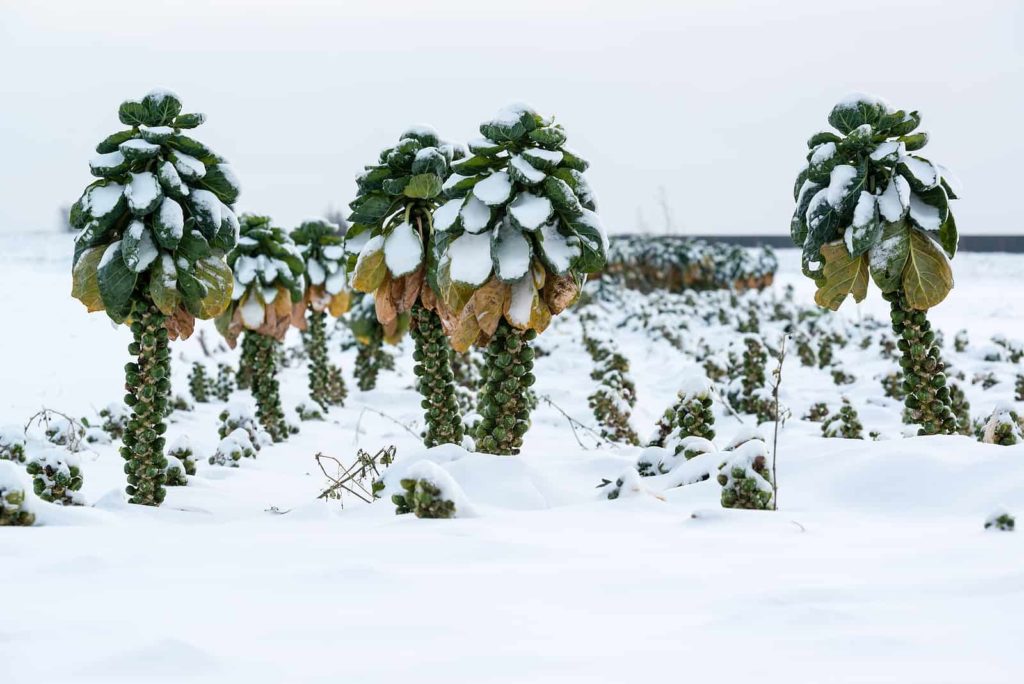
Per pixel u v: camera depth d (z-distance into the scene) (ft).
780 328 82.12
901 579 11.96
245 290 41.39
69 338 75.25
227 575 12.71
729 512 18.51
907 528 17.58
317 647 9.36
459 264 25.66
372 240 29.50
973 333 75.97
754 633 9.65
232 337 41.63
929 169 27.35
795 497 22.27
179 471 27.40
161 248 24.91
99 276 24.36
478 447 26.73
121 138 25.22
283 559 13.97
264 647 9.36
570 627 10.08
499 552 14.32
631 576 12.53
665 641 9.47
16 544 15.37
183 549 14.85
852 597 10.99
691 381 28.84
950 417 27.99
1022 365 55.98
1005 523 15.89
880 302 106.01
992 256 165.17
